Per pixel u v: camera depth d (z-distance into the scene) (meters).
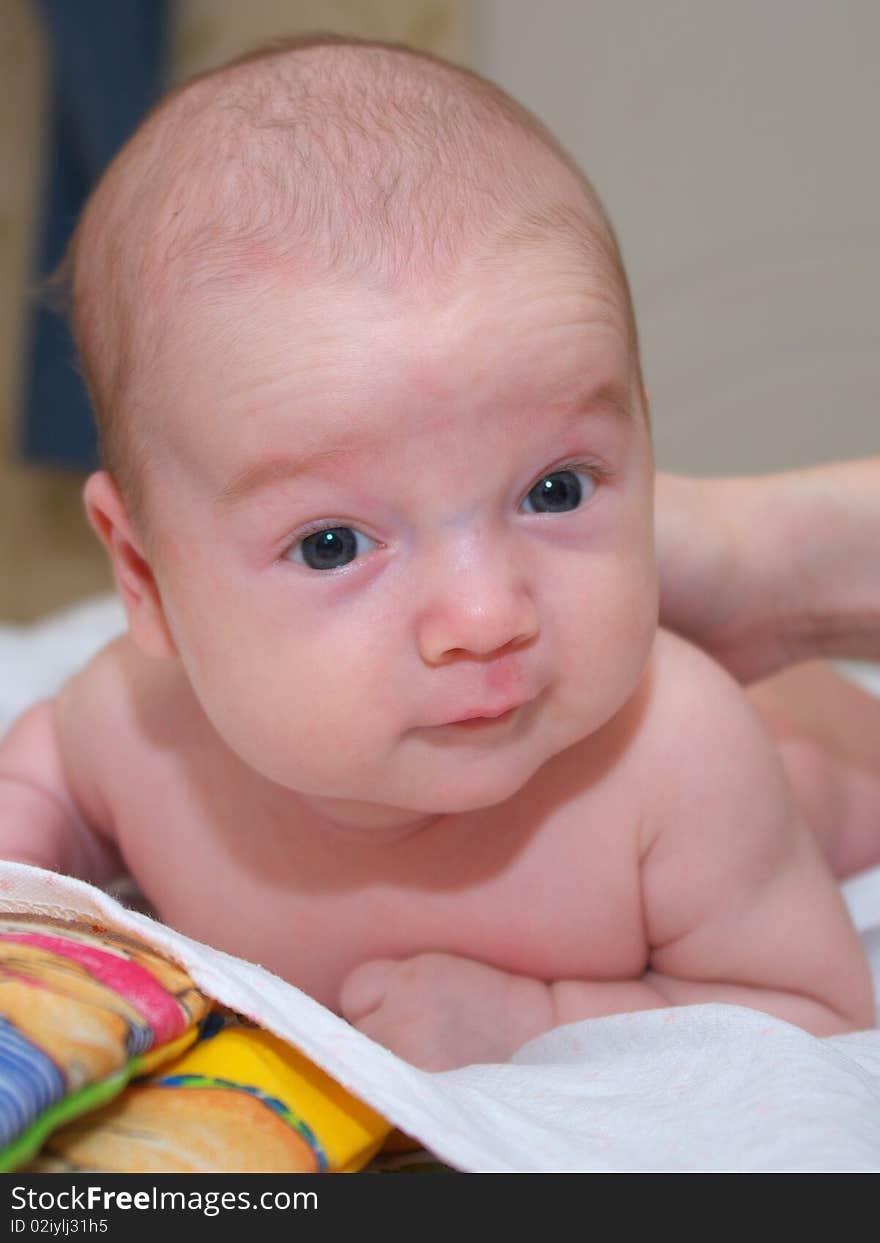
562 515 0.70
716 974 0.85
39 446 2.64
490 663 0.68
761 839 0.83
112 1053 0.52
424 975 0.82
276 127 0.76
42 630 1.64
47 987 0.54
